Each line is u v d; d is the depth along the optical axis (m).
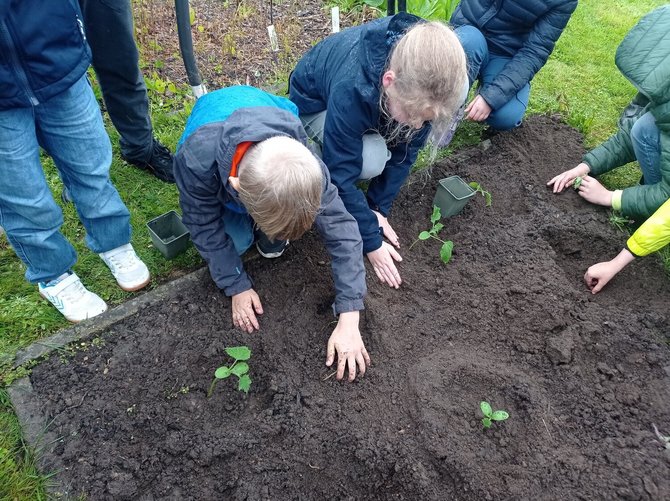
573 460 2.11
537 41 3.33
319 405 2.25
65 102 2.03
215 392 2.32
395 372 2.38
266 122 1.98
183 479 2.07
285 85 3.97
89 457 2.10
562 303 2.65
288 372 2.35
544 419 2.23
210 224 2.29
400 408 2.27
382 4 4.75
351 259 2.28
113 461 2.10
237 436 2.15
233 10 4.71
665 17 2.66
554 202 3.31
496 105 3.39
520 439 2.19
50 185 3.10
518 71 3.36
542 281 2.75
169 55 4.12
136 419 2.20
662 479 2.05
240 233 2.63
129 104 2.86
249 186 1.74
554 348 2.46
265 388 2.35
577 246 3.05
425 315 2.63
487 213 3.20
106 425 2.19
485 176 3.43
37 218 2.14
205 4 4.74
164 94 3.79
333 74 2.59
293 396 2.28
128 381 2.32
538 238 2.99
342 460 2.12
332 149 2.50
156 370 2.36
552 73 4.36
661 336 2.62
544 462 2.11
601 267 2.80
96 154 2.24
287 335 2.49
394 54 2.07
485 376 2.37
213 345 2.42
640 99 3.56
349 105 2.36
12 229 2.15
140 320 2.53
